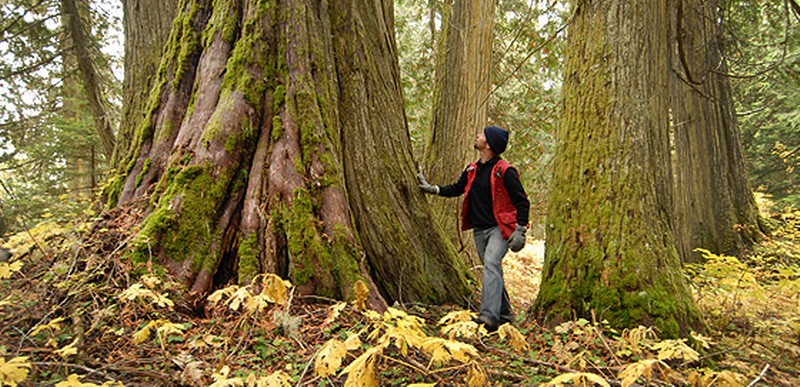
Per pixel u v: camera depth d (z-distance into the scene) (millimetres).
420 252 4086
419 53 11398
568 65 4281
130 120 5422
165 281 2797
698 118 9711
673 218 3881
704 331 3467
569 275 3777
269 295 1947
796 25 8742
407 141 4508
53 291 2656
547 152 12086
